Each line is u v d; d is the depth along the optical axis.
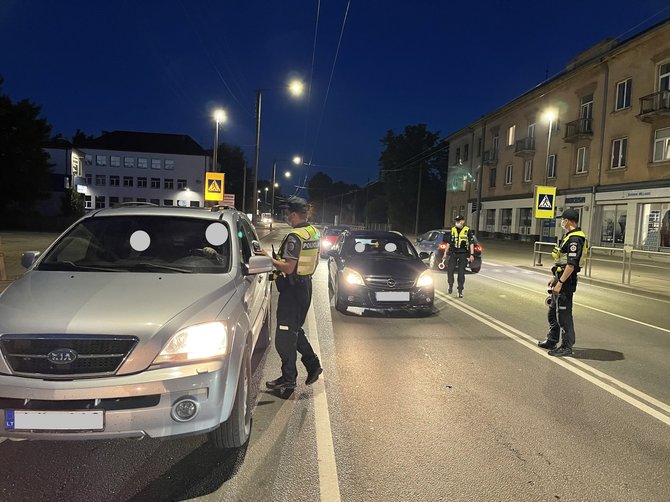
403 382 5.23
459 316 8.84
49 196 44.75
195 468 3.36
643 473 3.44
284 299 4.81
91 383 2.89
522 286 13.57
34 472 3.25
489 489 3.20
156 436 2.96
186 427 3.02
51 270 3.95
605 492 3.19
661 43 24.66
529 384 5.27
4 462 3.38
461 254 11.15
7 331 2.97
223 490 3.10
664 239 24.38
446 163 67.50
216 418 3.12
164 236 4.48
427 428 4.09
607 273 17.56
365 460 3.53
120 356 2.98
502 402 4.71
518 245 36.31
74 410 2.87
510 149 41.25
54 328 2.97
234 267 4.21
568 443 3.88
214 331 3.20
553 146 34.47
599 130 29.25
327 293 11.21
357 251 9.40
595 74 29.69
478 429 4.09
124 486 3.12
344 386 5.07
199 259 4.32
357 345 6.68
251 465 3.42
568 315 6.41
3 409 2.88
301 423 4.13
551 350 6.43
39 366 2.93
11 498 2.95
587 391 5.08
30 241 23.14
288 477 3.27
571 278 6.36
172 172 74.75
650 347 7.06
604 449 3.78
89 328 2.99
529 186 37.81
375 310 9.16
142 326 3.05
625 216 27.12
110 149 73.38
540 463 3.55
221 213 4.95
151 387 2.94
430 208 66.56
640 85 26.05
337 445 3.74
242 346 3.47
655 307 10.96
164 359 3.02
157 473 3.28
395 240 9.70
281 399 4.67
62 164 51.47
